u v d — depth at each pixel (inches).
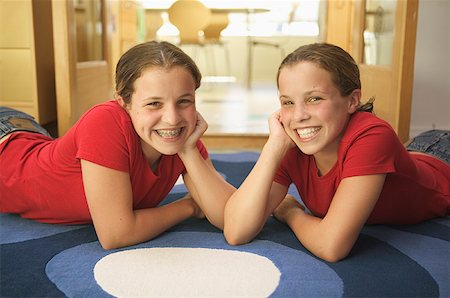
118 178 44.3
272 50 259.3
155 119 43.6
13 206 54.2
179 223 52.5
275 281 38.8
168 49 44.9
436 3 99.1
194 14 185.8
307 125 42.7
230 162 81.2
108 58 115.8
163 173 49.3
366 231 51.3
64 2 82.3
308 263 42.2
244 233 45.8
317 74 42.1
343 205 42.2
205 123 47.9
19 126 57.9
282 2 257.6
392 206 51.1
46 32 92.1
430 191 53.0
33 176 51.0
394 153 44.3
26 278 39.0
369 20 99.2
